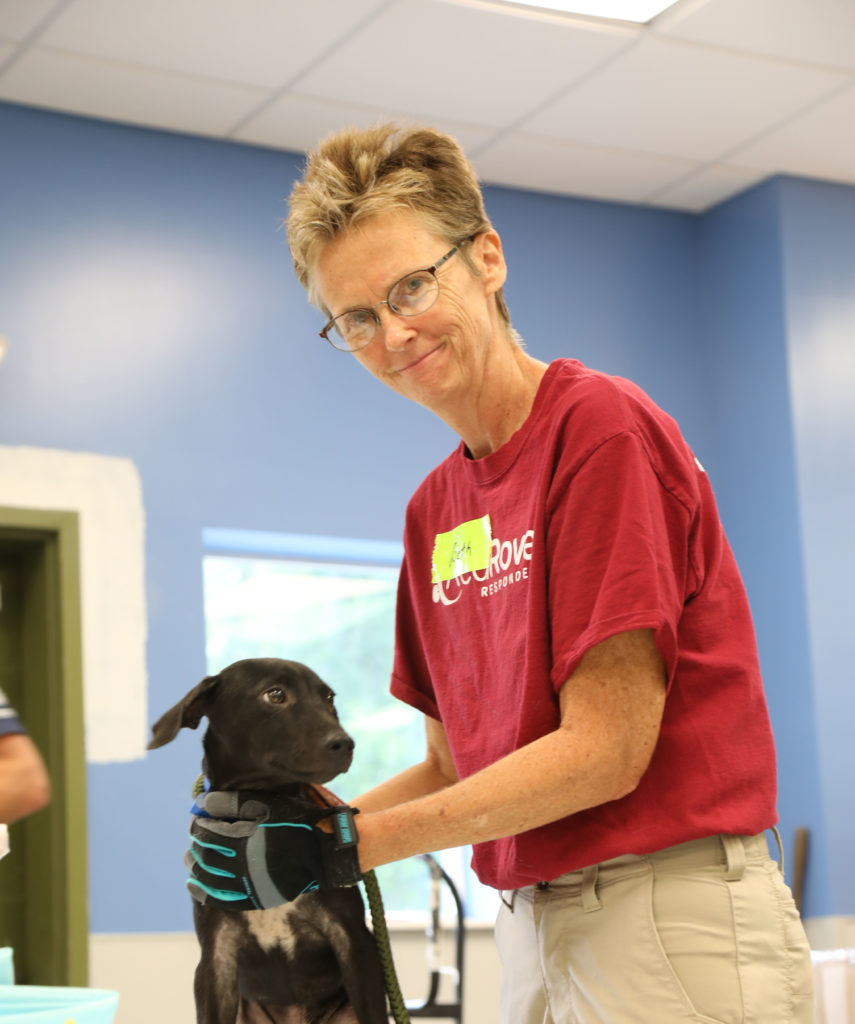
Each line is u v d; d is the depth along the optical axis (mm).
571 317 5332
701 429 5488
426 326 1630
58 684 4246
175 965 4199
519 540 1614
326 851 1469
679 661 1537
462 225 1663
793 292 5234
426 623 1813
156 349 4543
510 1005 1731
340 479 4762
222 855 1531
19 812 1851
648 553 1451
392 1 3992
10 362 4297
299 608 5016
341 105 4602
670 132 4914
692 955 1490
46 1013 1265
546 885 1622
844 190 5414
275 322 4762
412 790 1937
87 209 4516
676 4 4117
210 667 4789
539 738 1508
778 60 4434
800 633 5020
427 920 4570
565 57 4359
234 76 4383
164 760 4312
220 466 4570
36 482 4266
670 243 5590
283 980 1709
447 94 4574
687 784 1501
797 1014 1526
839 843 4832
